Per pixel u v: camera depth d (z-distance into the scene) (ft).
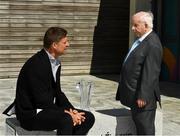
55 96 20.97
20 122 19.95
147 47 19.90
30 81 19.51
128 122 21.63
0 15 52.85
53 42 19.89
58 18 55.72
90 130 21.44
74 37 56.75
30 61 19.88
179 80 51.52
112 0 58.39
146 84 19.65
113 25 58.65
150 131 20.36
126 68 20.48
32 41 54.60
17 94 19.95
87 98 22.80
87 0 57.06
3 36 53.21
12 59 53.83
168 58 53.01
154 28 53.83
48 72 19.76
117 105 37.27
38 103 19.58
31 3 54.13
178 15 51.78
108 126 21.59
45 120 19.44
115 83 50.55
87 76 56.54
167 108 36.76
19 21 53.83
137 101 19.90
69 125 19.45
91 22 57.52
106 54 58.54
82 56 57.36
